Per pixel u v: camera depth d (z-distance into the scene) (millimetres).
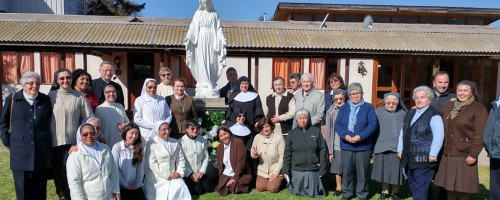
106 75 4852
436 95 4594
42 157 3652
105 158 3719
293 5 17406
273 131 5055
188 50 5758
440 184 3943
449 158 3863
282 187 5055
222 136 4848
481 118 3664
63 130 3805
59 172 3922
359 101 4367
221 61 5844
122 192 4168
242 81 5328
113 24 12703
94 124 3729
